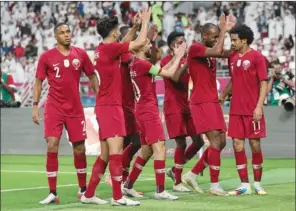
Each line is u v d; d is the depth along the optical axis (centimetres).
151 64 2117
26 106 5072
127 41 2191
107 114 2025
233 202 2111
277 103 4200
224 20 2195
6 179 3384
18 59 6191
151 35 2164
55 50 2244
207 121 2297
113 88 2030
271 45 5603
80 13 6606
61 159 4300
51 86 2252
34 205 2317
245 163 2381
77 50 2264
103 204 2077
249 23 5950
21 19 6775
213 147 2331
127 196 2323
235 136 2359
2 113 4753
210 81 2308
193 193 2436
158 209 1923
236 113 2353
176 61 2119
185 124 2488
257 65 2305
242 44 2319
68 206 2050
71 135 2284
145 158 2305
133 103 2402
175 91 2467
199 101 2308
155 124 2172
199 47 2262
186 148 2602
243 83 2331
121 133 2028
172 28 6075
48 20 6706
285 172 3422
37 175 3544
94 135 3856
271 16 5916
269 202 2117
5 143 4744
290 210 1923
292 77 4353
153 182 2984
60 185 3017
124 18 6425
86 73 2289
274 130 4162
